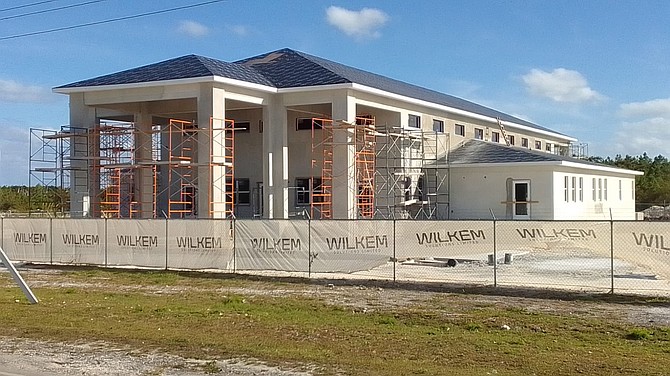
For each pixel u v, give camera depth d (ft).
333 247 72.23
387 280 69.26
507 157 129.49
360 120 125.29
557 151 223.10
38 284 72.02
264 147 115.85
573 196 134.82
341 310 53.72
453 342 40.32
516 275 70.13
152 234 81.46
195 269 79.00
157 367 33.88
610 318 49.21
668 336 42.50
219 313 51.96
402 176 127.75
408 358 35.81
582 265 77.66
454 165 130.31
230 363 34.55
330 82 111.65
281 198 115.55
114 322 47.85
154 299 60.64
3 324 46.96
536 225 62.95
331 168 116.57
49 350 38.22
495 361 35.17
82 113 116.16
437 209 131.95
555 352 37.63
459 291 62.85
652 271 58.70
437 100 152.05
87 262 85.40
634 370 33.24
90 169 116.78
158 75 109.50
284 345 39.37
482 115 162.50
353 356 36.22
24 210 214.69
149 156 124.47
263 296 61.93
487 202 128.16
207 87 105.81
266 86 112.98
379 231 69.97
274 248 74.90
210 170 104.47
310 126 130.00
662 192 265.75
